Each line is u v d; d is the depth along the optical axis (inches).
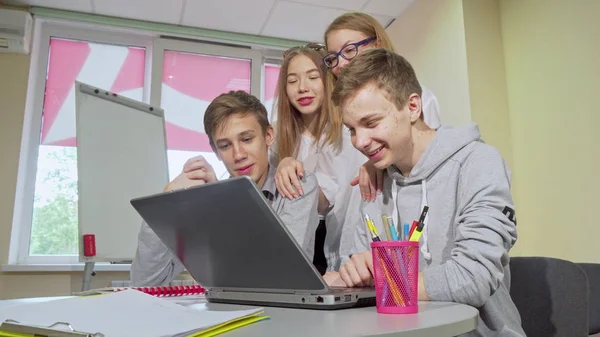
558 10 89.0
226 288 31.5
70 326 17.7
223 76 129.4
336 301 24.7
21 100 107.0
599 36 80.8
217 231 27.2
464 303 27.5
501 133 97.7
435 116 60.4
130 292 25.8
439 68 105.2
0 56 107.5
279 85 63.7
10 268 96.9
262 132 51.4
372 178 41.1
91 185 95.2
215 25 122.7
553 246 87.6
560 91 87.8
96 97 100.6
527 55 95.7
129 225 98.0
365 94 31.7
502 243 29.5
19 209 105.9
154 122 108.7
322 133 61.2
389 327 18.5
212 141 51.3
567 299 40.4
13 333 18.4
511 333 30.8
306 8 114.8
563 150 86.7
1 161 103.3
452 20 102.2
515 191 96.6
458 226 31.6
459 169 34.9
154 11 115.4
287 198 46.2
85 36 119.4
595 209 80.0
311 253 46.0
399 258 23.1
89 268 91.3
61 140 113.0
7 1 109.5
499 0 103.7
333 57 60.0
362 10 117.0
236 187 23.5
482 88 98.0
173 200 27.7
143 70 124.0
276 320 21.1
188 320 19.4
